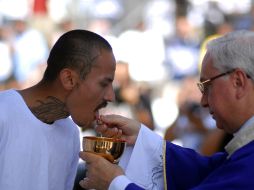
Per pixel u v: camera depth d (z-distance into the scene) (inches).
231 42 290.8
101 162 295.9
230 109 292.2
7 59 861.8
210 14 1009.5
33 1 980.6
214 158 340.8
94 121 331.9
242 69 286.8
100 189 295.9
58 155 303.6
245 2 1021.8
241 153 287.1
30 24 960.9
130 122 342.6
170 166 339.6
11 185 288.4
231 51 289.0
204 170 337.7
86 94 296.7
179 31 985.5
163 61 951.6
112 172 294.2
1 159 288.5
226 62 289.7
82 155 300.7
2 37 906.1
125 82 711.1
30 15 973.8
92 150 298.5
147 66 944.3
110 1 1032.8
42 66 796.0
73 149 315.6
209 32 983.0
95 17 1024.2
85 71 295.1
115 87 698.2
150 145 342.0
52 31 965.8
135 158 340.5
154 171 341.1
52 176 302.5
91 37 299.1
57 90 298.4
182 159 339.9
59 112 300.0
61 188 309.3
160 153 342.6
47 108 298.7
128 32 985.5
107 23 1024.2
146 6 1045.2
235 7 1020.5
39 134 294.5
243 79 287.7
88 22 1016.9
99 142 297.0
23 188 291.3
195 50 958.4
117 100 690.8
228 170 285.7
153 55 955.3
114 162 302.8
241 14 1010.7
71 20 1003.3
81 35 299.0
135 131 343.6
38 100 298.7
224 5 1020.5
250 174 278.8
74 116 300.7
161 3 1039.6
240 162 283.0
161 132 791.7
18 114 291.6
